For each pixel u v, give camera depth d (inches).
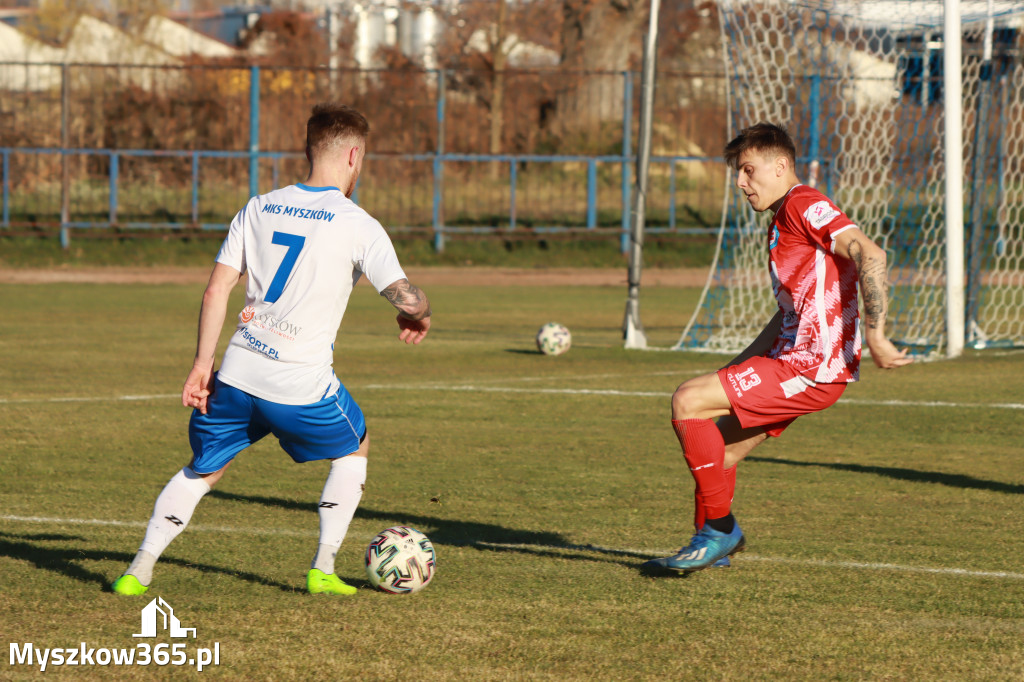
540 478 900.6
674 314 2458.2
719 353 1720.0
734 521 638.5
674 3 5093.5
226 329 2054.6
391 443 1038.4
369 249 564.7
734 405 609.9
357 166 595.8
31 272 3184.1
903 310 2074.3
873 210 2388.0
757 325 2066.9
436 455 987.9
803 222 596.1
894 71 2228.1
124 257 3454.7
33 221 3681.1
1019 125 2036.2
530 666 490.9
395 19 5162.4
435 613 562.3
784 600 591.5
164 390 1333.7
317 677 475.5
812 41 2162.9
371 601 580.4
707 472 618.5
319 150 584.4
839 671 489.1
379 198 4010.8
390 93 4084.6
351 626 539.8
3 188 3663.9
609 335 2006.6
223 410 570.3
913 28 2006.6
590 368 1558.8
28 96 3826.3
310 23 5172.2
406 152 3890.3
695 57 5132.9
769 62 1914.4
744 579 629.9
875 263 572.7
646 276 3376.0
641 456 989.8
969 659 505.0
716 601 588.4
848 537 728.3
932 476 918.4
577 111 4315.9
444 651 508.1
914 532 742.5
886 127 2206.0
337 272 561.9
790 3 1812.3
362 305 2581.2
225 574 626.2
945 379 1456.7
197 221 3607.3
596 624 548.7
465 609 569.6
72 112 3951.8
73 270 3270.2
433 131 4178.2
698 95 4320.9
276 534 721.0
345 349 1752.0
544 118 4480.8
